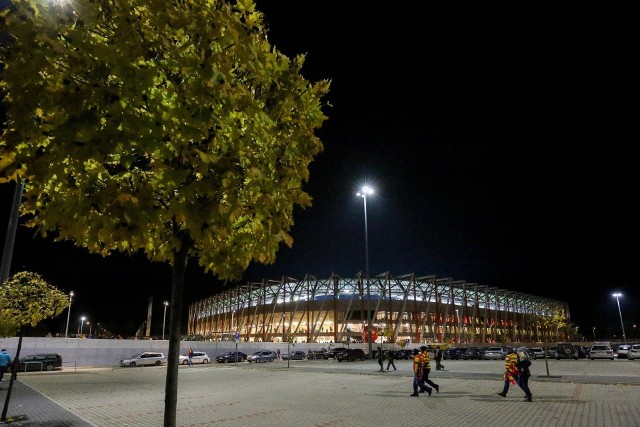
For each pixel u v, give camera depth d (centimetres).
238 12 446
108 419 1294
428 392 1734
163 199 418
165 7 369
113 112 321
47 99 321
